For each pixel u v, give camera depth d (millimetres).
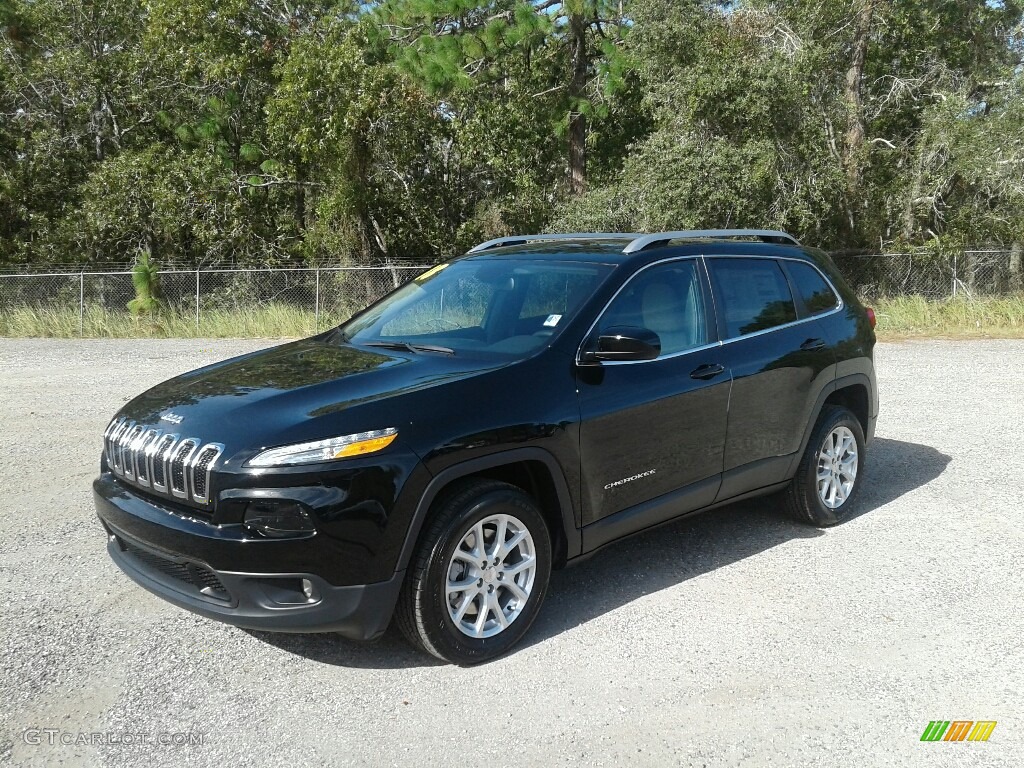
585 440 4121
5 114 24438
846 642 4039
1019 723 3389
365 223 23047
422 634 3656
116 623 4203
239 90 24094
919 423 8609
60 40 24609
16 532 5441
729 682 3688
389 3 21641
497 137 23062
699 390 4613
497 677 3727
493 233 23516
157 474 3654
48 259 24172
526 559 3951
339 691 3613
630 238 5074
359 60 21016
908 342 15500
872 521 5723
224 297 19781
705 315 4852
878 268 20422
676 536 5457
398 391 3785
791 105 19797
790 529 5566
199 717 3418
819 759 3162
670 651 3951
